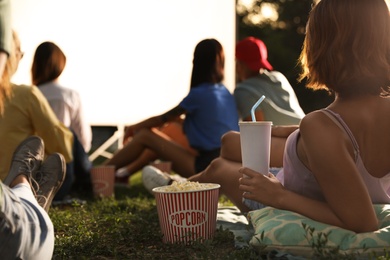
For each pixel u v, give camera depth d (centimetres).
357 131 239
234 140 349
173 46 802
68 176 488
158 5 799
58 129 434
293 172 257
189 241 279
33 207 223
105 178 498
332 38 239
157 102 798
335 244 237
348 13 237
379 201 256
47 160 307
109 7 784
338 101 245
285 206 251
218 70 536
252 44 552
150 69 798
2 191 202
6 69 236
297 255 244
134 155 557
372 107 241
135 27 793
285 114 533
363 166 242
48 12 755
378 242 234
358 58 236
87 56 775
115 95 787
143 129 551
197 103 527
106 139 791
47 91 521
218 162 355
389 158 246
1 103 239
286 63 2511
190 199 280
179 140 621
